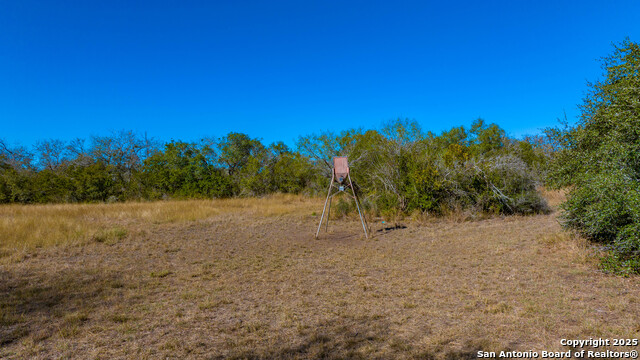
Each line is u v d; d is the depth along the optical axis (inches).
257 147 1128.8
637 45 209.9
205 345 130.5
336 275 224.7
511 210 483.5
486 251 272.8
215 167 1008.9
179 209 591.2
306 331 140.9
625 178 198.5
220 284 208.5
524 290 178.5
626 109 208.8
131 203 750.5
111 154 1129.4
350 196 535.8
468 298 173.0
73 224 421.4
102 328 146.7
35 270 241.6
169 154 954.1
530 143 847.7
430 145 593.9
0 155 1118.4
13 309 169.0
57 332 143.3
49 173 875.4
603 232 237.5
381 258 268.2
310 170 878.4
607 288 174.2
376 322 148.5
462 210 468.8
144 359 120.5
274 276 224.2
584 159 250.7
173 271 239.9
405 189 502.6
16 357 122.8
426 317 151.9
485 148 1005.8
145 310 167.3
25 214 522.3
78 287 203.8
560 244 262.8
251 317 157.3
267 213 554.3
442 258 259.6
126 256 286.4
